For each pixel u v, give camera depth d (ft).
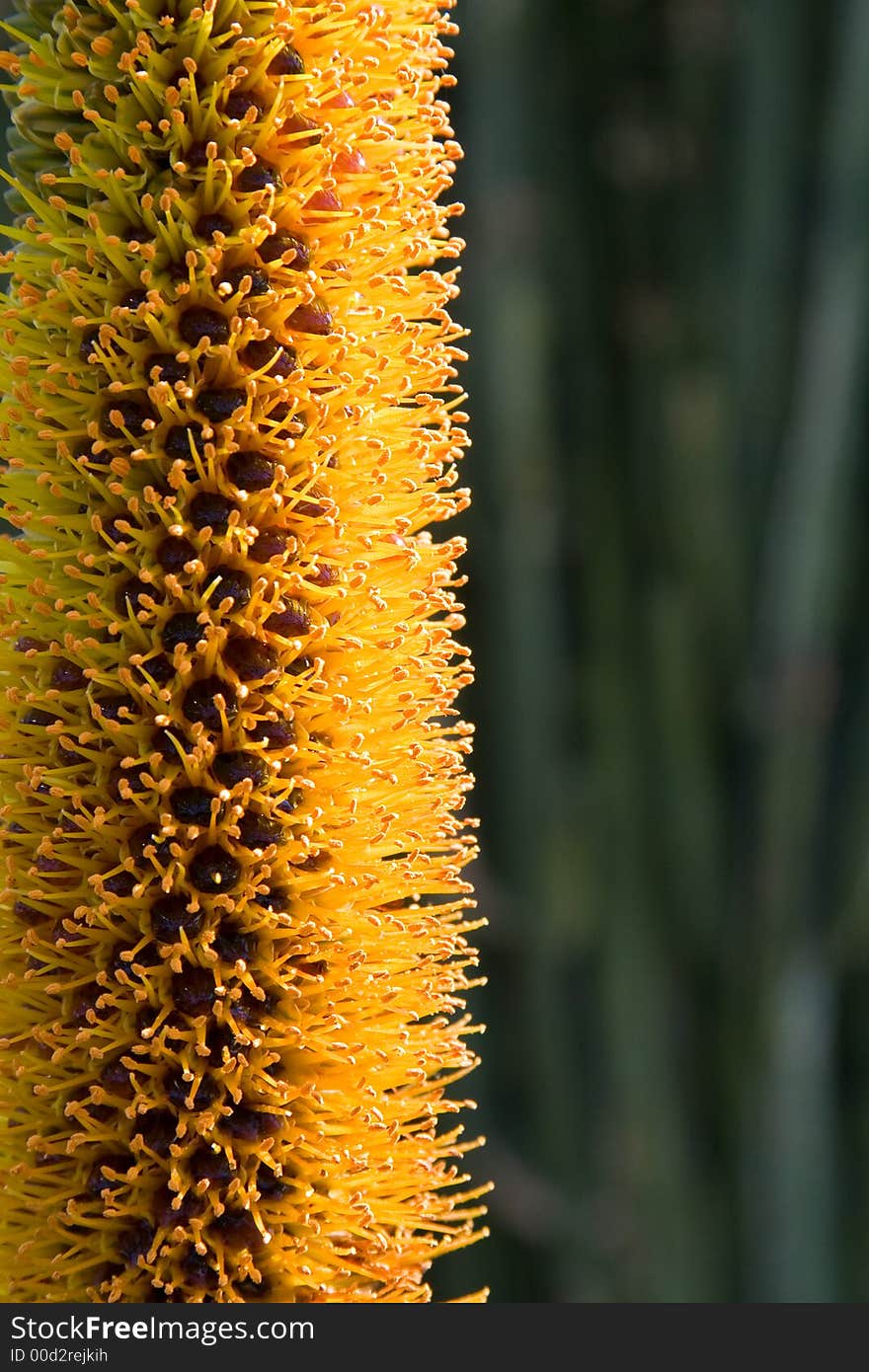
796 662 2.36
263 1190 1.22
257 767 1.20
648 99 2.38
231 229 1.20
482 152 2.23
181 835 1.20
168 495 1.19
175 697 1.20
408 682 1.24
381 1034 1.24
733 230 2.36
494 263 2.24
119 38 1.20
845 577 2.37
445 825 1.25
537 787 2.36
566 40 2.34
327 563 1.21
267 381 1.19
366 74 1.22
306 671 1.21
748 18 2.31
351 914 1.22
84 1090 1.21
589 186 2.38
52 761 1.21
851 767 2.38
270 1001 1.21
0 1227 1.22
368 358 1.22
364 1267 1.24
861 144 2.26
